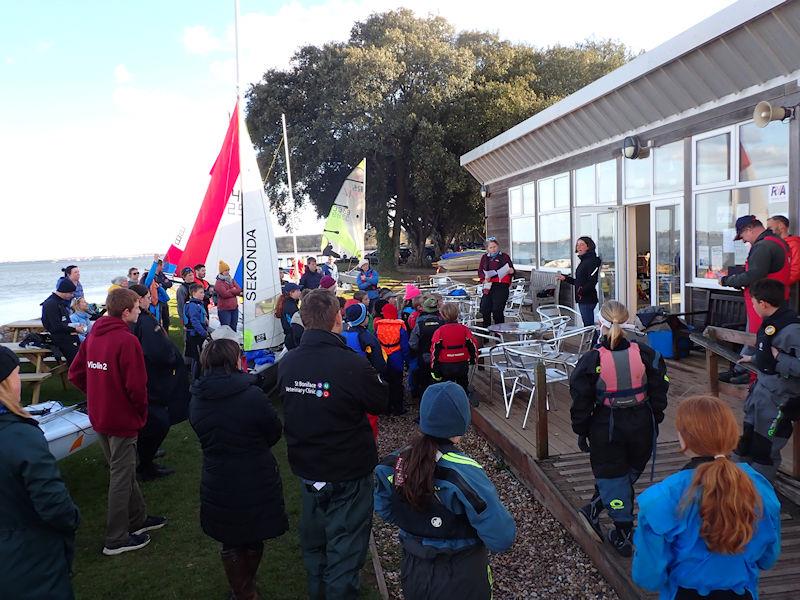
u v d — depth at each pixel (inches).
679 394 260.5
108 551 170.2
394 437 267.6
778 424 146.5
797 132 262.8
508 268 388.5
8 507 98.5
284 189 1286.9
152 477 225.0
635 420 140.3
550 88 1245.7
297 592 151.9
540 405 202.4
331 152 1200.8
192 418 131.5
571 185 470.9
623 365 139.5
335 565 128.9
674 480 82.7
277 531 132.6
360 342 224.7
